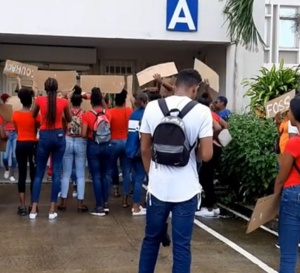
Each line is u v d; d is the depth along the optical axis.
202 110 3.82
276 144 6.48
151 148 3.95
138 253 5.54
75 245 5.82
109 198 8.62
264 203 4.05
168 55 13.22
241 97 10.68
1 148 7.24
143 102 7.00
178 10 10.23
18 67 8.28
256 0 10.95
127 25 10.16
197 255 5.51
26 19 9.86
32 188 7.06
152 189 3.89
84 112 7.20
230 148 7.67
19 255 5.44
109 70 13.00
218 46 11.41
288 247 4.00
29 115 6.92
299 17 11.22
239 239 6.21
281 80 9.66
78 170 7.37
